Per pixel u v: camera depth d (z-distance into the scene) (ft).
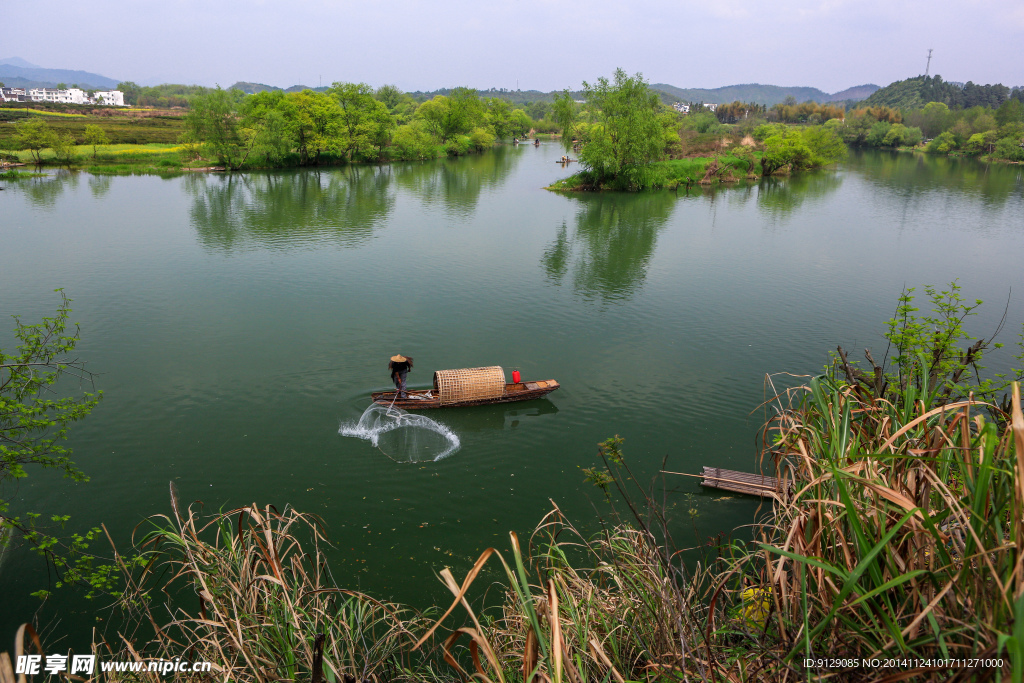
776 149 329.72
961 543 14.19
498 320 101.40
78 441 60.85
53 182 236.43
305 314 100.63
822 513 15.98
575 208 215.92
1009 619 12.10
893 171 360.48
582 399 73.87
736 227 185.88
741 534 48.73
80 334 88.48
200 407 68.80
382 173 303.07
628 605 22.57
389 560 46.06
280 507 51.98
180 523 21.44
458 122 432.25
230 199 211.20
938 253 152.97
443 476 57.31
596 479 40.88
